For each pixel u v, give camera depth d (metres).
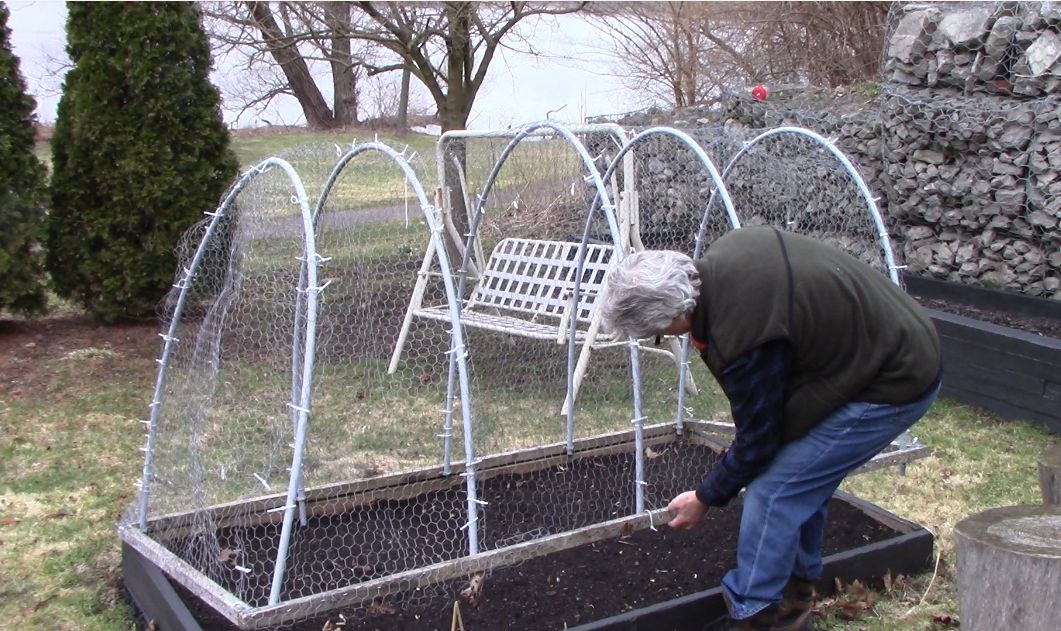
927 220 6.86
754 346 2.25
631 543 3.49
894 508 3.96
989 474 4.32
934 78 6.83
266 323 4.88
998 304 6.33
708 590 2.95
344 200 6.66
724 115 8.57
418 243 6.84
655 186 7.60
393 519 3.71
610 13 9.22
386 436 4.78
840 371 2.38
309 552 3.45
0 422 5.00
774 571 2.57
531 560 3.35
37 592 3.33
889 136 6.99
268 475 3.96
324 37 6.84
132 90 6.48
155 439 3.48
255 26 6.93
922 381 2.41
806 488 2.50
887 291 2.46
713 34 10.79
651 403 5.32
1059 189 5.94
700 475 4.16
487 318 5.66
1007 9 6.41
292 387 3.83
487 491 4.00
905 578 3.25
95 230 6.60
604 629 2.74
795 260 2.32
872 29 10.09
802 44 10.56
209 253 4.27
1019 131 6.12
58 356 6.20
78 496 4.12
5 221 6.38
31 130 6.56
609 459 4.36
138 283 6.66
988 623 2.38
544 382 5.75
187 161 6.63
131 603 3.25
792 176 6.60
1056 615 2.25
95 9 6.41
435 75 7.71
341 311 6.05
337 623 2.91
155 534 3.32
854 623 3.00
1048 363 4.83
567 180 7.79
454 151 6.93
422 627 2.89
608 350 6.31
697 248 4.18
